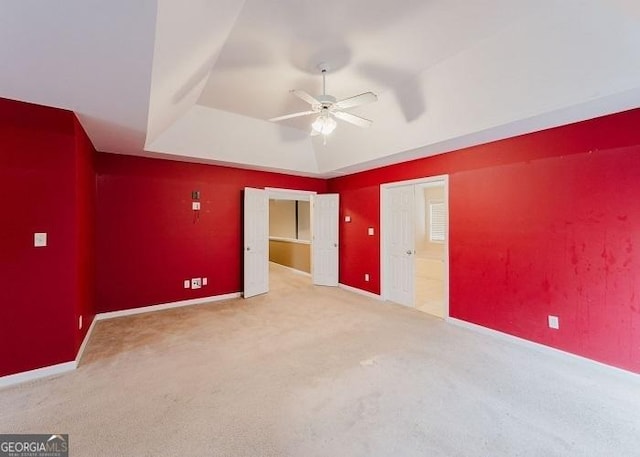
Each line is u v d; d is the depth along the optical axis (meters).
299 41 2.52
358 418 1.99
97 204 3.95
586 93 2.28
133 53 1.67
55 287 2.57
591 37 2.03
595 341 2.68
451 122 3.24
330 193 6.23
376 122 3.88
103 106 2.44
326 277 6.08
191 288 4.72
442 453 1.69
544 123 2.84
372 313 4.30
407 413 2.05
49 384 2.39
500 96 2.73
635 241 2.47
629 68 2.03
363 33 2.42
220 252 5.02
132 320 3.96
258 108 3.92
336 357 2.90
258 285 5.34
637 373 2.45
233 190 5.14
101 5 1.27
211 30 2.06
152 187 4.36
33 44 1.57
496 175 3.41
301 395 2.26
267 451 1.70
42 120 2.47
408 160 4.51
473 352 3.02
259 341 3.28
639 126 2.44
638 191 2.45
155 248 4.39
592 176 2.69
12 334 2.39
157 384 2.40
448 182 3.94
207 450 1.71
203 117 3.96
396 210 4.87
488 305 3.49
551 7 2.05
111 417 1.99
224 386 2.38
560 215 2.90
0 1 1.23
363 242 5.41
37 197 2.48
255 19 2.24
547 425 1.93
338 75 3.09
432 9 2.15
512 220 3.27
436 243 7.31
